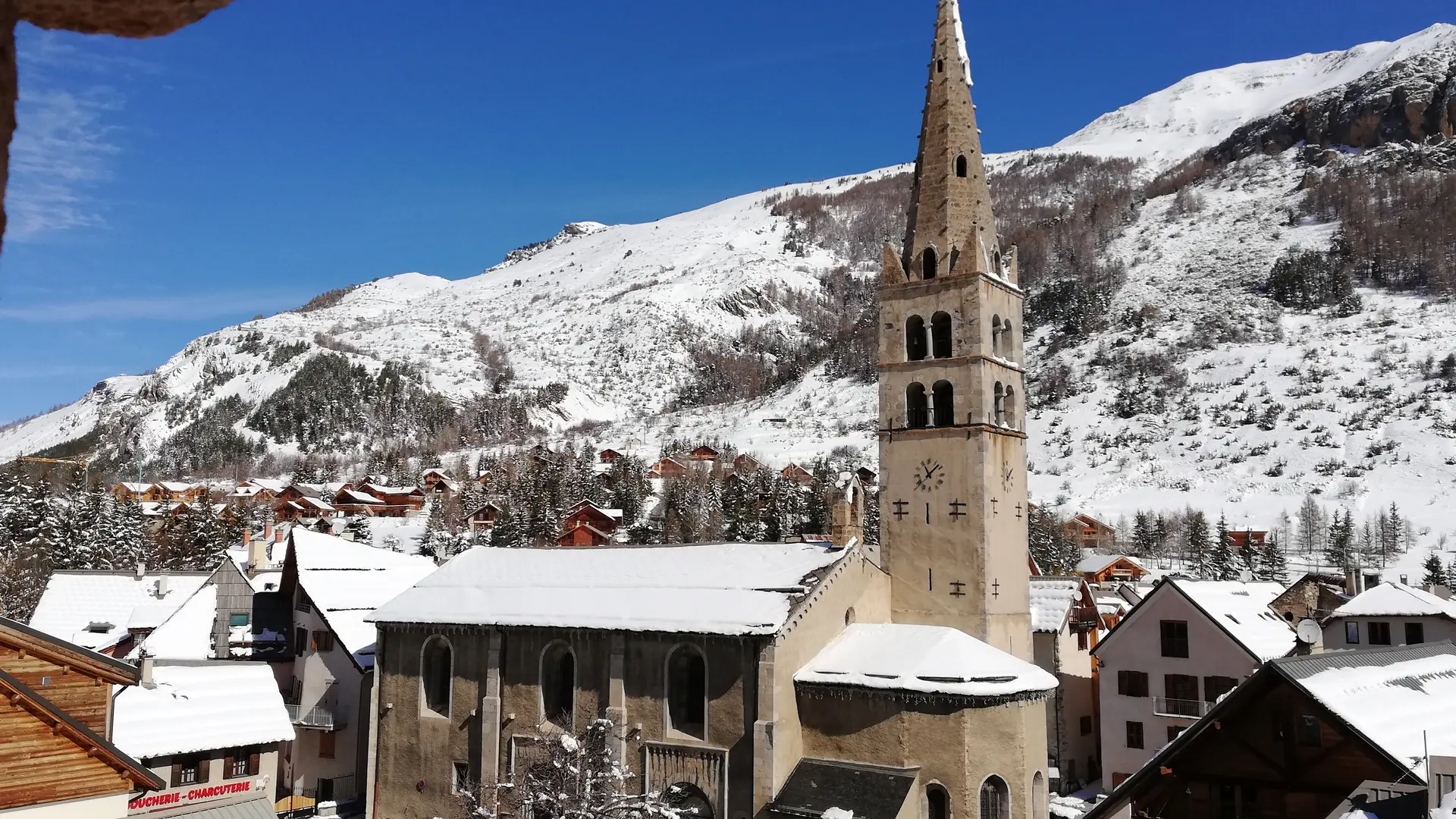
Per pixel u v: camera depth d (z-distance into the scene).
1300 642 36.62
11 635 39.38
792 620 49.84
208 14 5.72
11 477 150.12
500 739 56.25
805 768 49.41
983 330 56.25
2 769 33.28
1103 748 72.81
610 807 46.47
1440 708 30.16
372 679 66.81
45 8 5.27
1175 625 70.75
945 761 47.28
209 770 57.62
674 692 52.25
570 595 57.31
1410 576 147.38
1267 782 29.11
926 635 51.72
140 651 63.91
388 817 60.19
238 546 145.62
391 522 197.88
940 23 60.72
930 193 59.03
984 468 55.16
